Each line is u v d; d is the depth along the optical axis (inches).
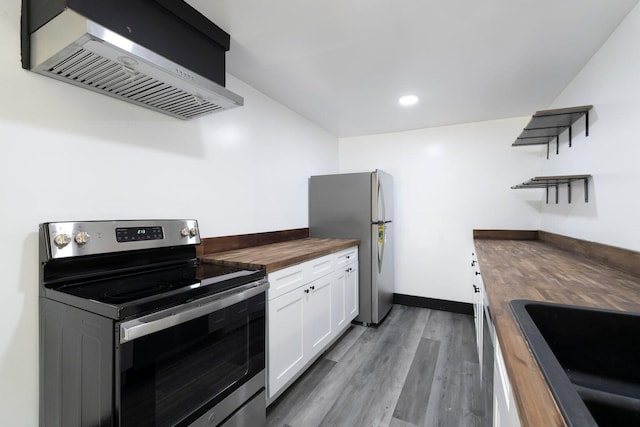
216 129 79.4
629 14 55.4
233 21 58.1
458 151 130.3
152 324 38.4
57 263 45.6
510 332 30.0
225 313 50.7
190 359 44.5
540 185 100.7
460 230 130.2
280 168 106.2
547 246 97.5
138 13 45.8
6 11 42.7
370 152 147.9
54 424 43.1
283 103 105.0
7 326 42.5
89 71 45.3
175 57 51.6
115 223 52.7
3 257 42.4
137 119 60.5
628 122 56.2
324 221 122.8
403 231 141.0
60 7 38.7
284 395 73.3
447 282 133.0
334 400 71.4
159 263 60.2
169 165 67.1
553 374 21.8
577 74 80.0
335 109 110.9
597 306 37.0
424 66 76.8
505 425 27.8
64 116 49.1
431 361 88.9
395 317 125.7
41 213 46.2
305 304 78.7
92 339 37.9
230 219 83.8
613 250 61.1
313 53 70.5
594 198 70.2
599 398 24.7
